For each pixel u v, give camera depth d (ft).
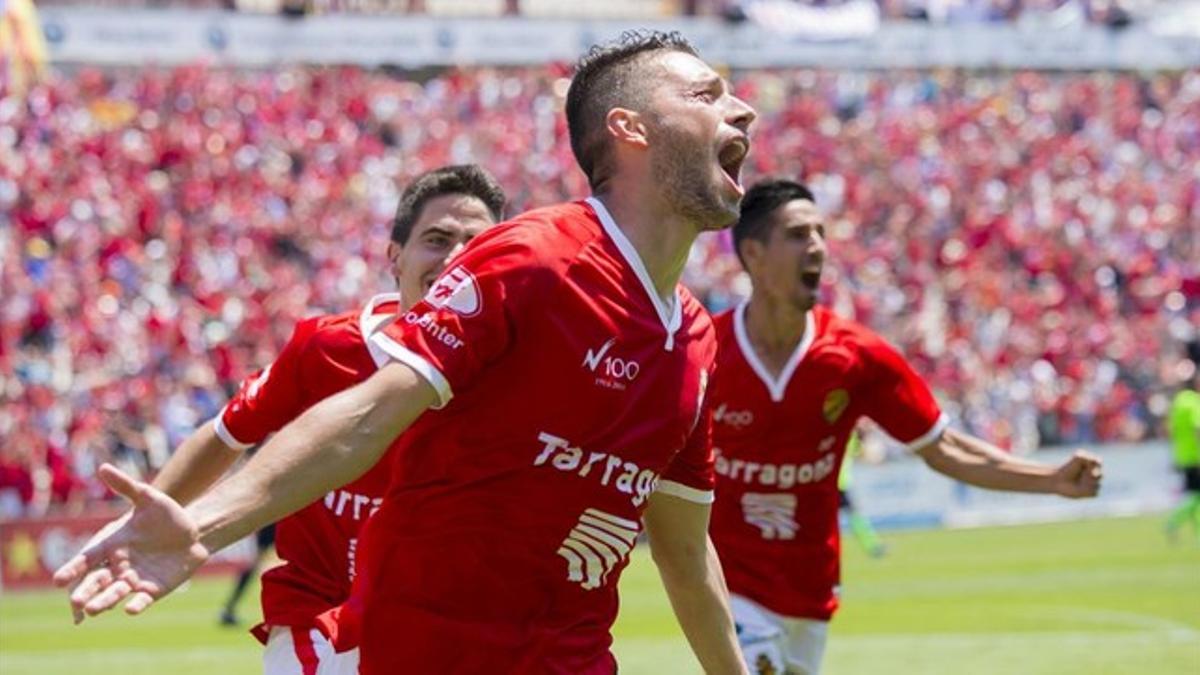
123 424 212.84
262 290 246.47
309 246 262.06
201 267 246.47
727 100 36.86
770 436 69.26
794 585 70.33
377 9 315.58
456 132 300.81
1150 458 272.51
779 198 67.72
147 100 278.46
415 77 329.11
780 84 339.57
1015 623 140.97
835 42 346.33
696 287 265.34
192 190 261.65
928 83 346.33
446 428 35.83
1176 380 295.48
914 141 328.29
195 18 298.97
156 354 225.35
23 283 225.56
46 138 262.47
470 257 35.32
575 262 35.63
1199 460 206.69
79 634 145.48
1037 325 294.46
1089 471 64.80
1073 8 369.30
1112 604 152.35
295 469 32.73
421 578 36.37
